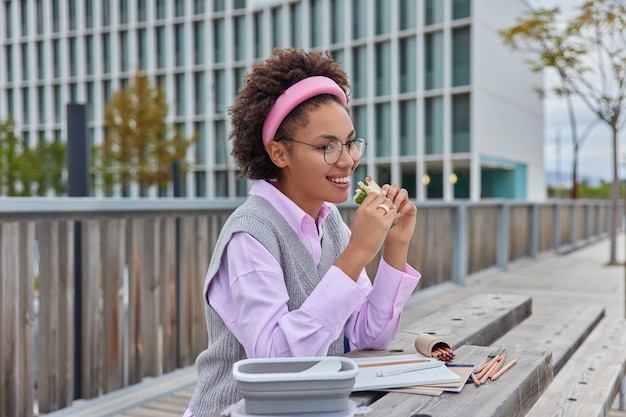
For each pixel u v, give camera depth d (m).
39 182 24.55
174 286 3.12
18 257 2.37
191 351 3.25
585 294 6.16
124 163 22.52
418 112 21.89
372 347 1.43
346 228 1.46
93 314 2.68
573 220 12.49
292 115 1.19
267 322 1.10
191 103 29.08
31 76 33.84
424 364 1.23
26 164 24.08
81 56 32.16
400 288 1.38
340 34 23.62
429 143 21.75
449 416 1.00
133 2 30.53
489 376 1.23
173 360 3.12
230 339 1.18
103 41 31.62
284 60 1.23
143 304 2.93
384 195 1.25
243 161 1.28
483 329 2.08
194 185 29.19
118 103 22.11
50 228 2.50
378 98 22.78
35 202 2.30
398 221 1.35
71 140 3.18
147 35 30.25
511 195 25.67
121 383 2.82
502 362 1.34
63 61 32.72
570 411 2.02
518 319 2.60
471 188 21.06
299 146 1.19
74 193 3.18
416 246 5.77
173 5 29.45
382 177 23.06
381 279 1.39
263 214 1.20
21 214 2.34
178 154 22.97
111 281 2.76
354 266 1.12
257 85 1.22
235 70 27.84
